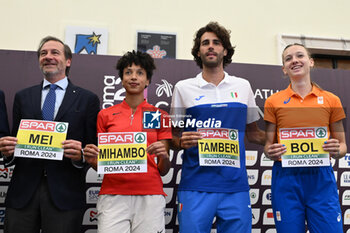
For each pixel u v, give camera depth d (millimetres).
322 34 3109
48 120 1720
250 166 2426
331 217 1616
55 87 1827
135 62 1866
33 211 1576
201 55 1954
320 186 1676
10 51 2432
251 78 2568
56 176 1621
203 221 1644
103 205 1621
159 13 2920
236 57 2943
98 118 1826
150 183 1663
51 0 2814
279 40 2996
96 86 2441
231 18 3010
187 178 1743
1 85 2379
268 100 1902
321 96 1805
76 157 1622
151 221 1578
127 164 1630
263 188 2412
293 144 1715
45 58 1810
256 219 2377
